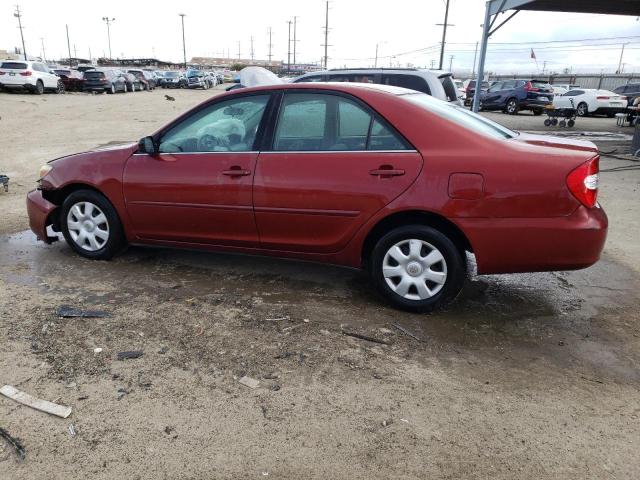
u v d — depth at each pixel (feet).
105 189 15.37
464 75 314.35
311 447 8.41
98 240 16.11
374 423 9.02
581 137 55.21
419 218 12.75
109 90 115.96
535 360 11.24
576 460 8.31
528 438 8.78
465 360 11.14
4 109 69.82
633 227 21.49
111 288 14.25
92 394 9.53
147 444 8.36
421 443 8.58
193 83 153.28
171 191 14.55
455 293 12.87
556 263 11.93
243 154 13.80
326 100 13.33
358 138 12.94
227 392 9.72
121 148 15.57
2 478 7.62
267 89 13.91
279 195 13.37
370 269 13.55
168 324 12.21
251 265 16.37
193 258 16.90
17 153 38.04
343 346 11.49
